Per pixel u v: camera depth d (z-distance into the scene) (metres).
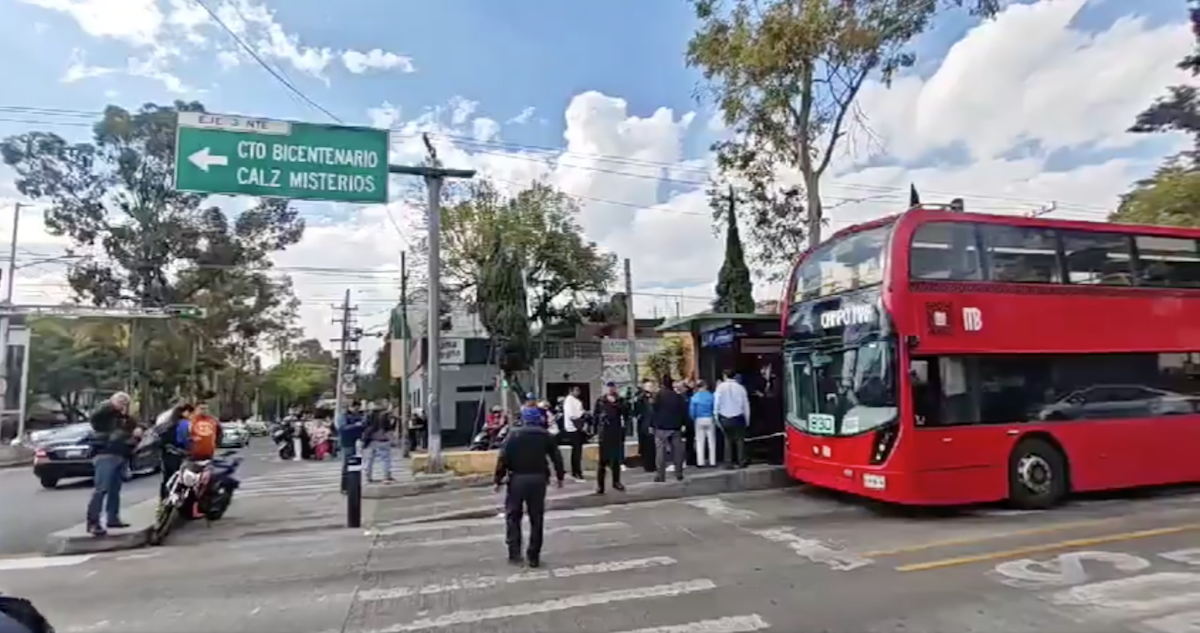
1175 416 12.72
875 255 11.59
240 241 48.41
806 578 7.77
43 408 44.66
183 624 6.79
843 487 11.86
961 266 11.59
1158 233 13.14
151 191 45.91
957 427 11.21
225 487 13.07
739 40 16.36
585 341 39.69
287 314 59.78
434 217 16.30
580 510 12.66
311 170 13.40
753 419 16.88
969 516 11.20
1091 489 11.98
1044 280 12.09
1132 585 7.17
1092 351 12.21
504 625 6.45
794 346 13.38
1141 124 25.42
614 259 38.78
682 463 14.46
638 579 7.88
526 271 35.84
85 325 45.66
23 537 11.80
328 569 8.82
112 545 10.77
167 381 49.69
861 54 16.56
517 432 8.91
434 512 12.95
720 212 21.45
